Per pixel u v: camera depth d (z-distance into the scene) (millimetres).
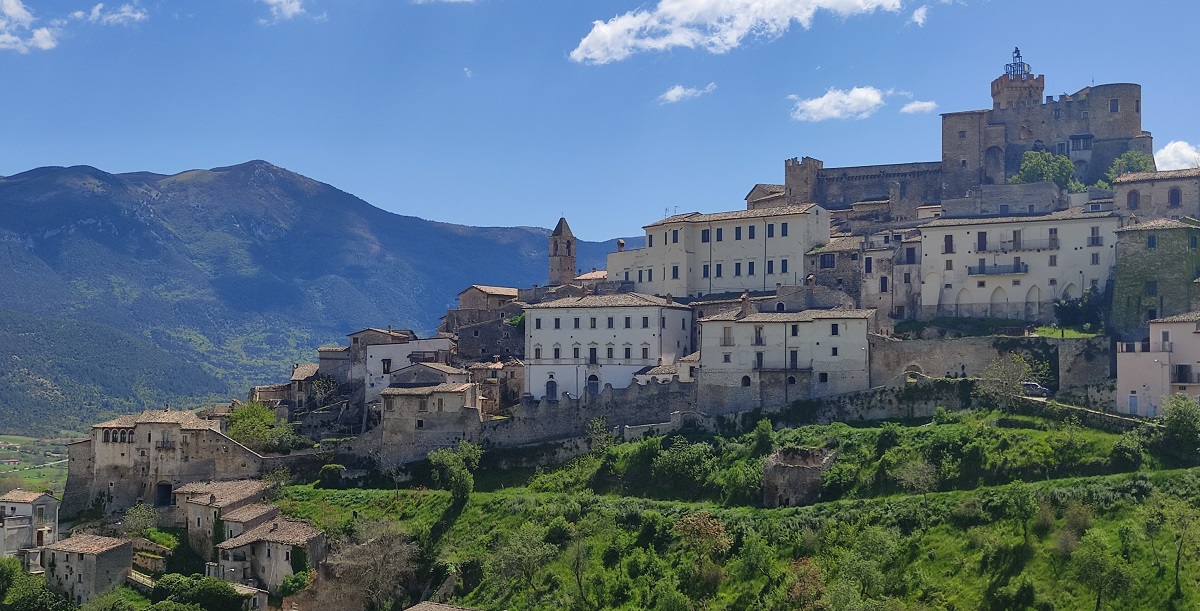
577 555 146250
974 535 132500
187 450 186000
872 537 134875
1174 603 117375
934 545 134500
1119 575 119562
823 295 186250
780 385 177375
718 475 160875
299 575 158125
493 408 196500
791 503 152500
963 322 187375
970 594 126250
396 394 187125
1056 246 187000
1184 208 189625
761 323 179375
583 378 199375
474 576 154875
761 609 131750
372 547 158375
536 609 142500
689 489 161375
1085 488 135500
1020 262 189125
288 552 159375
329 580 156250
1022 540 130250
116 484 187000
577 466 173750
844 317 174875
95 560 158875
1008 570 127438
